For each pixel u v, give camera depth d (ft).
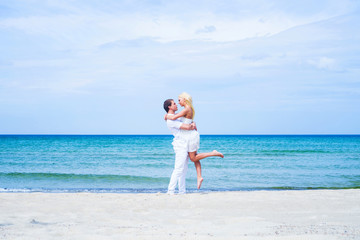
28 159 68.28
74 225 12.51
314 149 105.09
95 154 83.41
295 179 38.60
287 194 21.47
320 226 11.75
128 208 16.81
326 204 17.49
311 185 33.88
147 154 84.07
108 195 21.45
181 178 21.90
